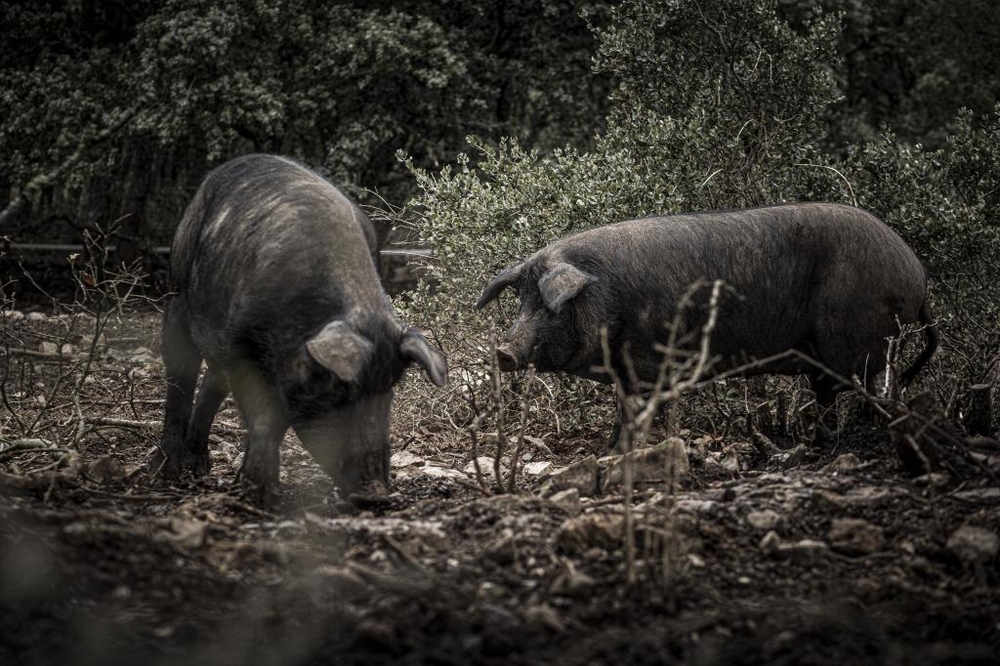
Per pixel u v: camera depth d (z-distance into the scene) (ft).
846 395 21.22
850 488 15.93
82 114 49.08
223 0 47.70
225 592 12.35
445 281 26.27
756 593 12.69
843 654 11.23
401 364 15.88
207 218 18.74
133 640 11.19
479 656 10.94
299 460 21.45
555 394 24.25
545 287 19.98
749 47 30.04
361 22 48.52
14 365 31.96
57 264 51.42
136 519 14.40
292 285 16.25
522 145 52.24
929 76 56.44
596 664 10.85
